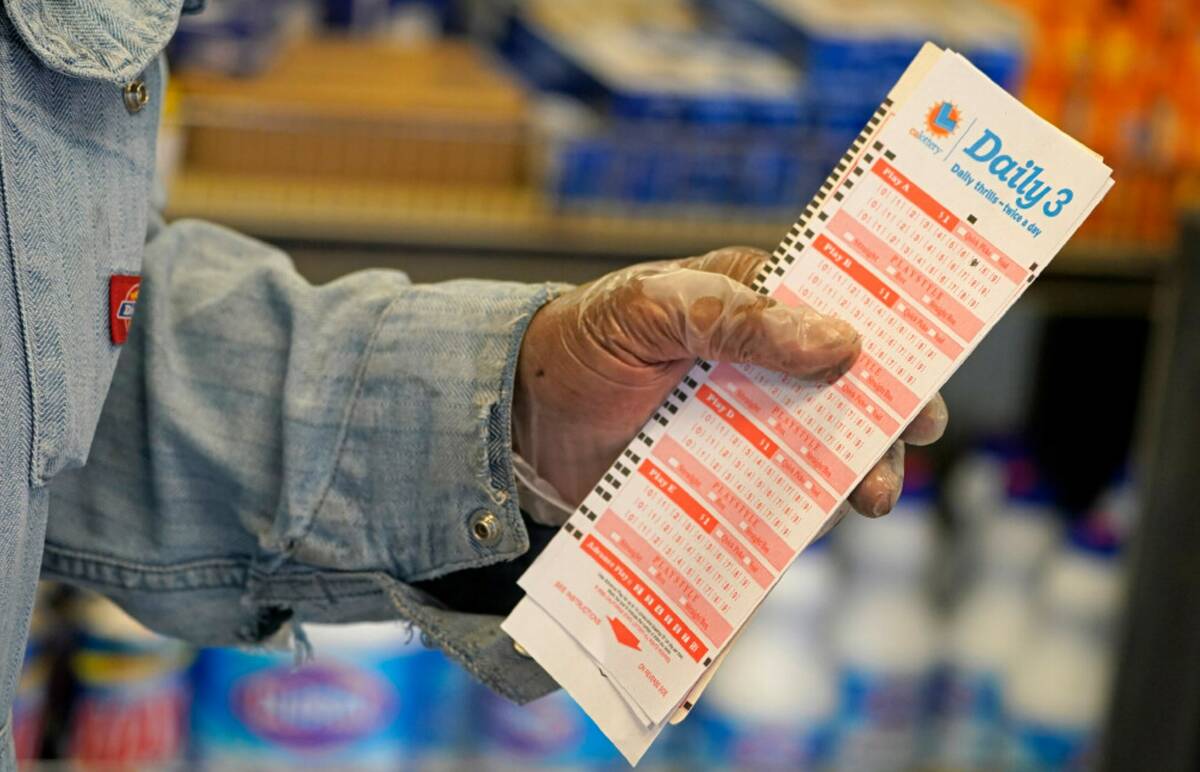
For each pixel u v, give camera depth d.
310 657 0.99
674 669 0.81
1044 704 1.77
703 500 0.81
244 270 0.98
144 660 1.61
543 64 1.92
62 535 0.95
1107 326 2.16
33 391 0.74
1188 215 1.47
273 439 0.93
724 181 1.72
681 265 0.86
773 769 1.73
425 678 1.69
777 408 0.81
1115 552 1.78
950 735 1.84
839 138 1.76
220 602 0.96
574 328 0.84
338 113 1.66
